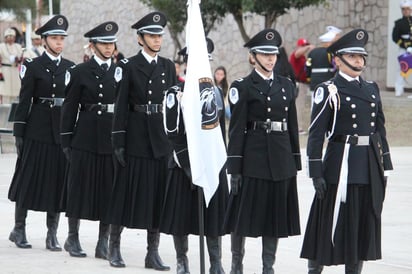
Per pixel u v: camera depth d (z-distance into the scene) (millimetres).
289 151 10383
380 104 9719
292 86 10492
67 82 12031
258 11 24438
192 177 9844
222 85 20953
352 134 9500
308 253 9703
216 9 25156
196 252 12203
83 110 12008
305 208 14758
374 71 30297
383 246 12273
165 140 11273
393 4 29297
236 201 10344
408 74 26219
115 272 10953
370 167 9484
